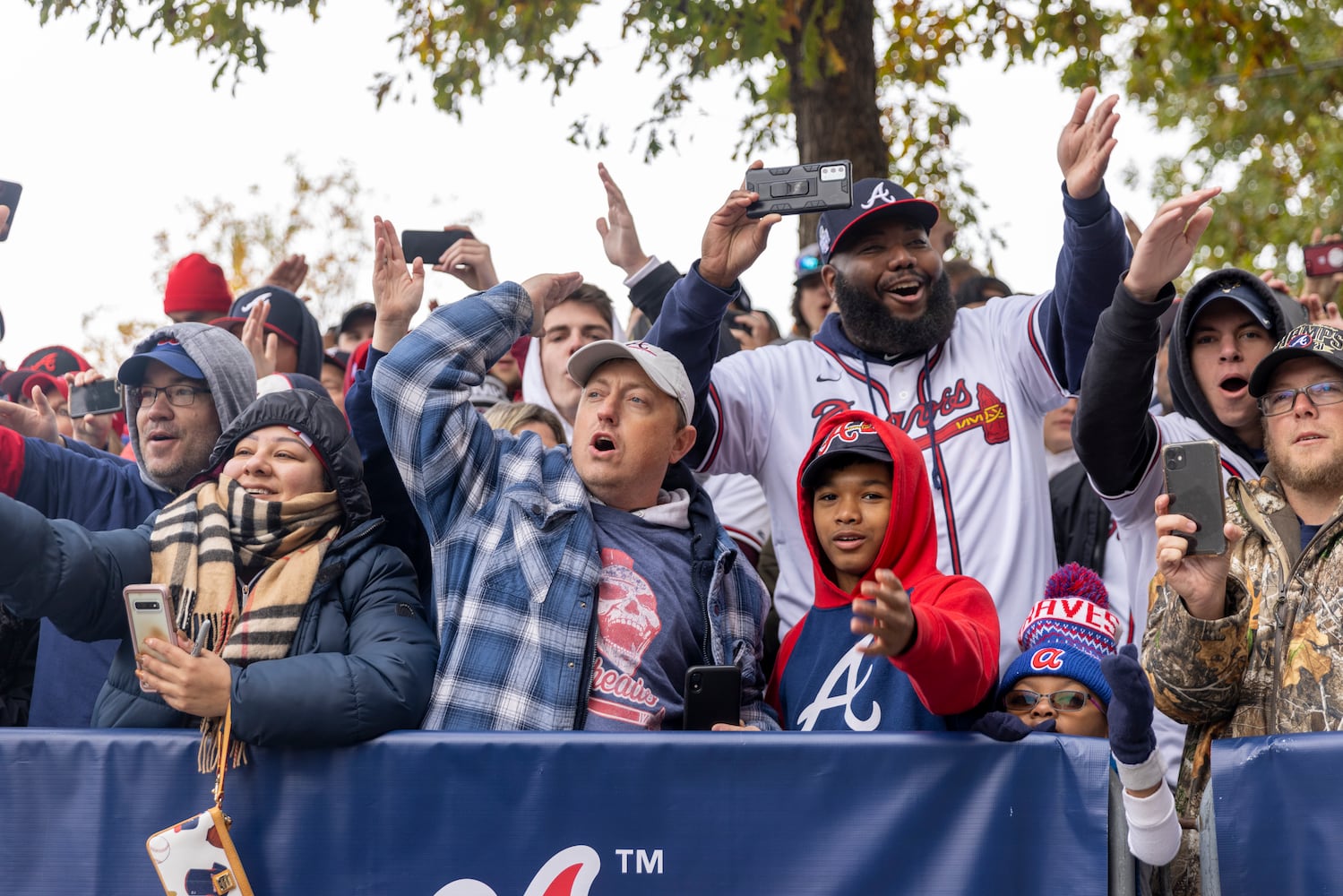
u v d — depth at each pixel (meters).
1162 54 8.84
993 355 3.88
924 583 2.97
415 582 3.04
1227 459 3.79
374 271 3.35
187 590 2.83
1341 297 9.53
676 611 3.07
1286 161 14.78
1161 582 3.00
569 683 2.91
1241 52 8.56
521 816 2.70
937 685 2.63
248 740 2.66
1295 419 3.04
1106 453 3.42
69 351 5.15
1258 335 3.78
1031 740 2.68
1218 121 13.88
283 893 2.68
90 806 2.71
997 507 3.71
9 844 2.70
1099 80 8.28
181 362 3.56
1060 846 2.64
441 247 3.60
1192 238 3.13
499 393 4.84
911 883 2.66
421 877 2.69
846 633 3.04
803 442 3.86
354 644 2.88
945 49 8.71
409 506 3.30
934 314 3.88
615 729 2.90
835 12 6.75
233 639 2.81
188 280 5.38
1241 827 2.62
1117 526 3.88
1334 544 2.87
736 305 5.55
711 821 2.69
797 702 3.04
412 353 3.11
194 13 6.86
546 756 2.71
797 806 2.69
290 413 3.00
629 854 2.68
